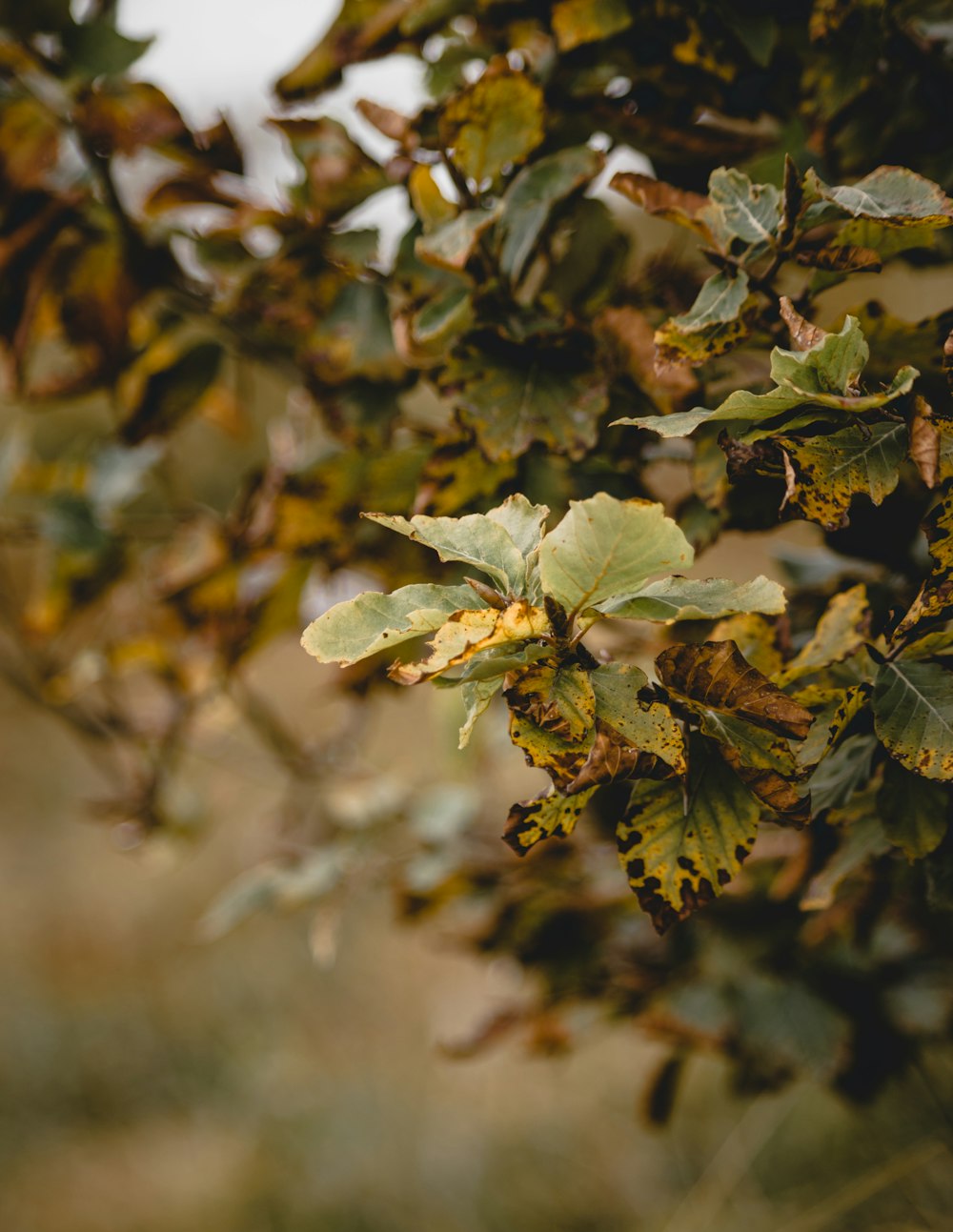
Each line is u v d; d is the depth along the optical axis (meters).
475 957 1.63
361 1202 3.58
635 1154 3.44
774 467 1.10
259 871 1.80
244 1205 3.73
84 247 1.42
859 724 1.13
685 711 1.09
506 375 1.22
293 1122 4.12
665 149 1.27
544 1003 1.58
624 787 1.37
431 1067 4.24
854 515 1.21
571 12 1.22
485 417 1.21
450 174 1.22
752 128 1.31
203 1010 4.97
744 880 1.41
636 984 1.56
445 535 1.08
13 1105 4.39
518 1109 3.89
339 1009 4.84
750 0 1.22
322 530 1.34
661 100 1.27
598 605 1.07
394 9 1.28
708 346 1.15
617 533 1.04
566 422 1.21
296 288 1.34
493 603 1.07
